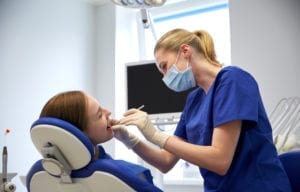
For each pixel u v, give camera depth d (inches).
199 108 60.4
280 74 105.8
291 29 105.5
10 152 108.3
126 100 119.3
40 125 39.8
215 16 134.4
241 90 52.0
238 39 113.3
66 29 130.6
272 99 106.2
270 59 107.7
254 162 53.1
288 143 82.1
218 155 48.5
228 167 49.6
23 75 114.7
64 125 39.0
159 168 65.6
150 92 116.0
